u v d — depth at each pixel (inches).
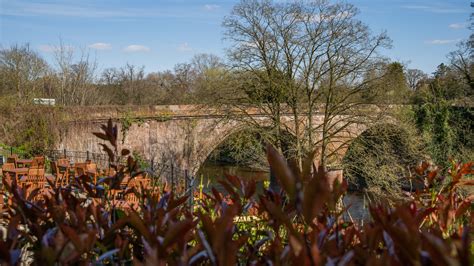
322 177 55.3
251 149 770.2
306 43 767.1
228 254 47.1
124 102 1723.7
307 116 814.5
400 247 48.2
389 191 687.7
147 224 67.2
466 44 1162.0
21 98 1018.1
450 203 90.4
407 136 798.5
